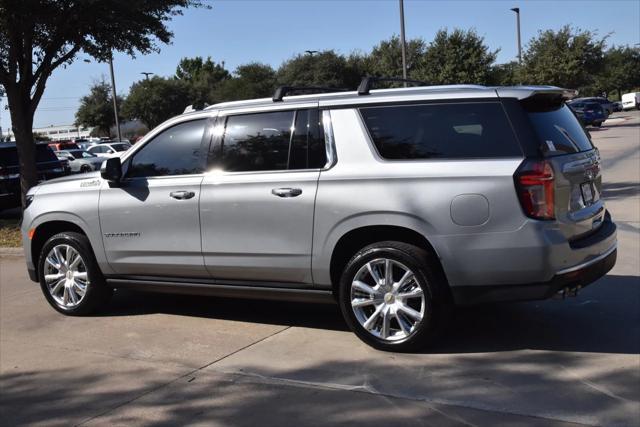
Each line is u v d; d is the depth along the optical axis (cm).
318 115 510
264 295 536
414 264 467
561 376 433
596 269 474
